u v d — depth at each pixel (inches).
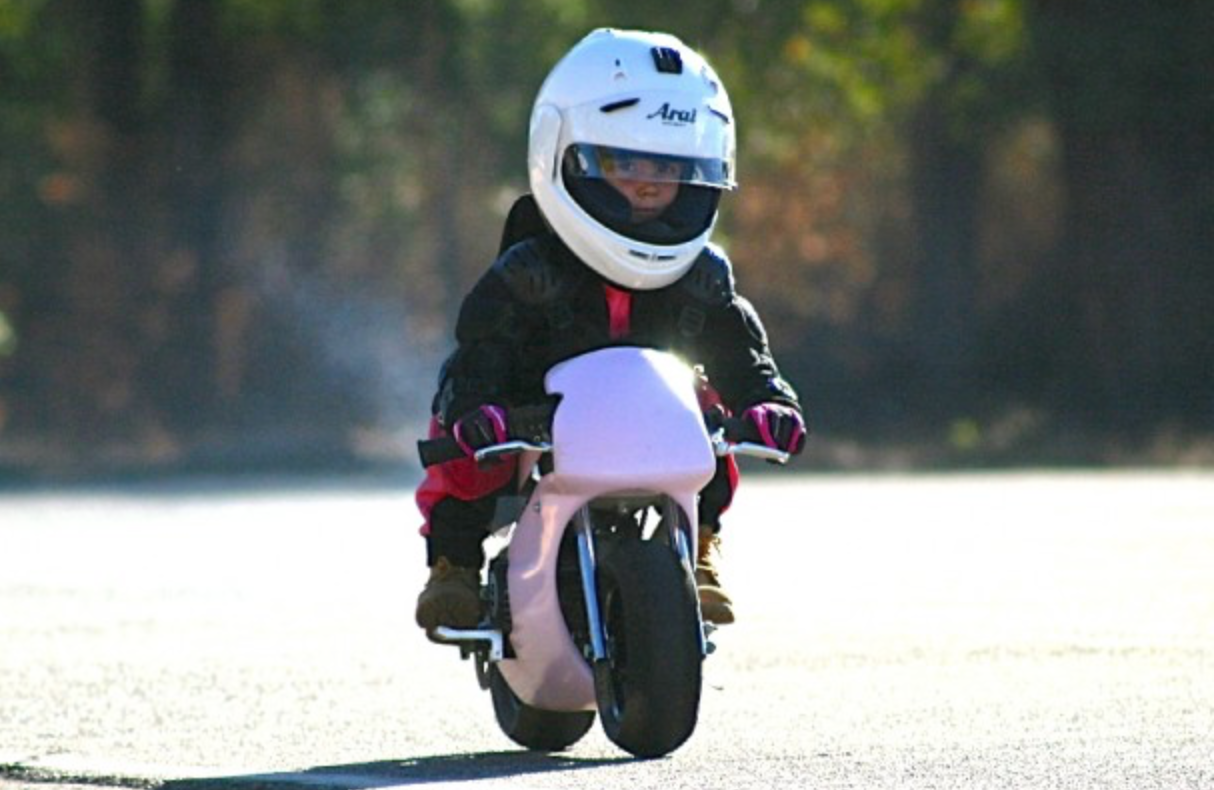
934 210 6235.2
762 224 7170.3
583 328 996.6
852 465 4753.9
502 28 6732.3
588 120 976.9
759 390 1014.4
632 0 6840.6
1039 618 1603.1
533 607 978.1
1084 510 2795.3
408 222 6875.0
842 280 7130.9
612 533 988.6
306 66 6333.7
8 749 1073.5
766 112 7185.0
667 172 978.7
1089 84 5649.6
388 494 3636.8
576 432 952.9
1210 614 1609.3
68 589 1945.1
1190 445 4921.3
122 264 6028.5
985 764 960.9
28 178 6491.1
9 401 6053.2
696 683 951.6
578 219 976.9
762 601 1761.8
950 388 6003.9
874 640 1488.7
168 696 1267.2
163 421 5944.9
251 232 6205.7
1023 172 7111.2
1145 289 5821.9
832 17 6904.5
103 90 6087.6
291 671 1378.0
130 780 962.1
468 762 1011.9
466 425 956.6
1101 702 1165.1
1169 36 5590.6
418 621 1023.0
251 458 4992.6
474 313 987.3
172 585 1977.1
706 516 1031.6
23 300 6117.1
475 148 6796.3
